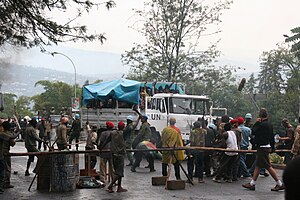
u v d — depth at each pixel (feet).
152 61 110.32
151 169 47.78
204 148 37.86
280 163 51.21
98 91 66.64
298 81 150.41
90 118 69.31
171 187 35.86
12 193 33.81
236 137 42.06
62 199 31.40
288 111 154.30
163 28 110.22
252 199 31.96
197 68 113.19
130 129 51.26
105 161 38.86
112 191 34.50
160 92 67.77
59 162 34.50
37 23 35.27
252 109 185.26
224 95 186.50
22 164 54.85
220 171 40.34
